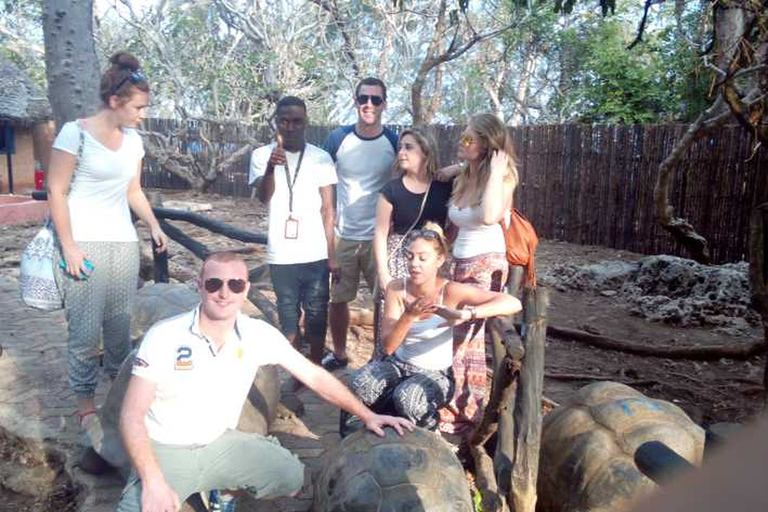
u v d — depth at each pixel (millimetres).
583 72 19984
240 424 3520
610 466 3059
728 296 7570
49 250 3559
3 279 7996
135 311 4734
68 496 3777
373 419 3064
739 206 10070
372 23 21625
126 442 2635
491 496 3221
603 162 11945
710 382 5766
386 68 21047
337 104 22828
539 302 3020
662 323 7336
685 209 10695
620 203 11773
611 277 8688
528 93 23234
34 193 5465
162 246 4207
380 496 2711
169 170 19609
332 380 3061
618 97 16562
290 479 2979
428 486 2744
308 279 4566
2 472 3996
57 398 4637
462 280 3945
